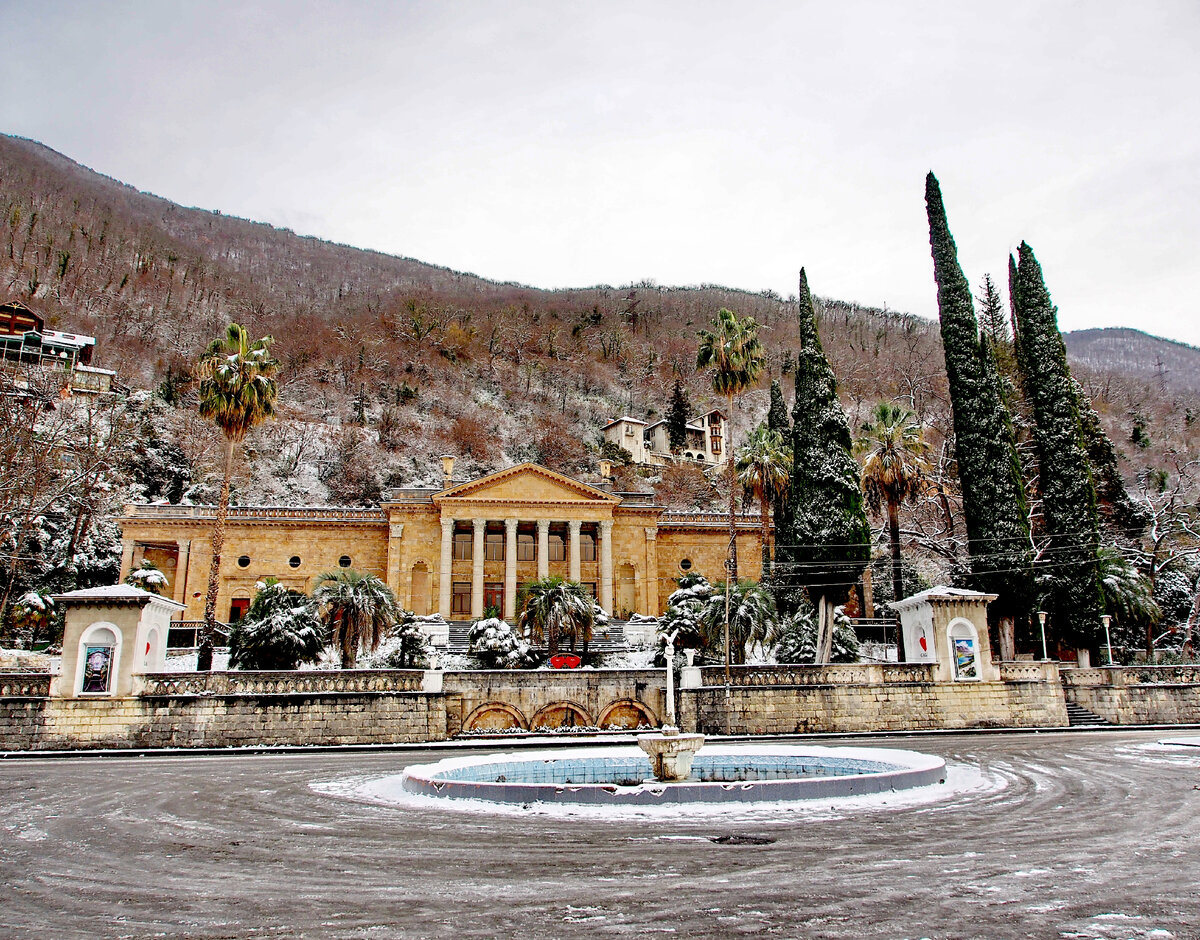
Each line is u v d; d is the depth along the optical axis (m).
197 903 8.34
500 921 7.57
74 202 181.62
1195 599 48.53
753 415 148.88
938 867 9.51
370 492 98.25
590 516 66.94
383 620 39.84
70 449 52.19
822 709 33.72
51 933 7.33
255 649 36.38
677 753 16.83
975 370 47.34
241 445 94.56
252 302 169.75
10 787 18.53
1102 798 14.91
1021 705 34.66
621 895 8.42
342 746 30.00
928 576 64.50
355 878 9.38
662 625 44.28
